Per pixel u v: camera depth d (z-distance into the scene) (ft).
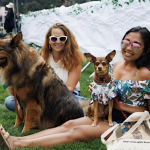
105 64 10.18
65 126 10.39
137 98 10.21
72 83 13.75
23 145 9.36
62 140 9.72
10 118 14.61
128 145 8.73
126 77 10.43
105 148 9.40
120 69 11.00
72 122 10.52
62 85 12.46
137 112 9.72
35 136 9.95
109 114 10.53
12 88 12.20
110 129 9.77
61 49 13.57
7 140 9.31
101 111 11.10
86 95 20.21
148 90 9.78
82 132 9.99
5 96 20.30
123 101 10.48
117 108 10.79
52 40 13.39
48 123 12.48
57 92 12.19
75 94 14.70
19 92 11.82
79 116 12.41
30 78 11.50
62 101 12.18
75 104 12.38
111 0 23.38
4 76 11.69
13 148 9.24
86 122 10.71
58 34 13.39
